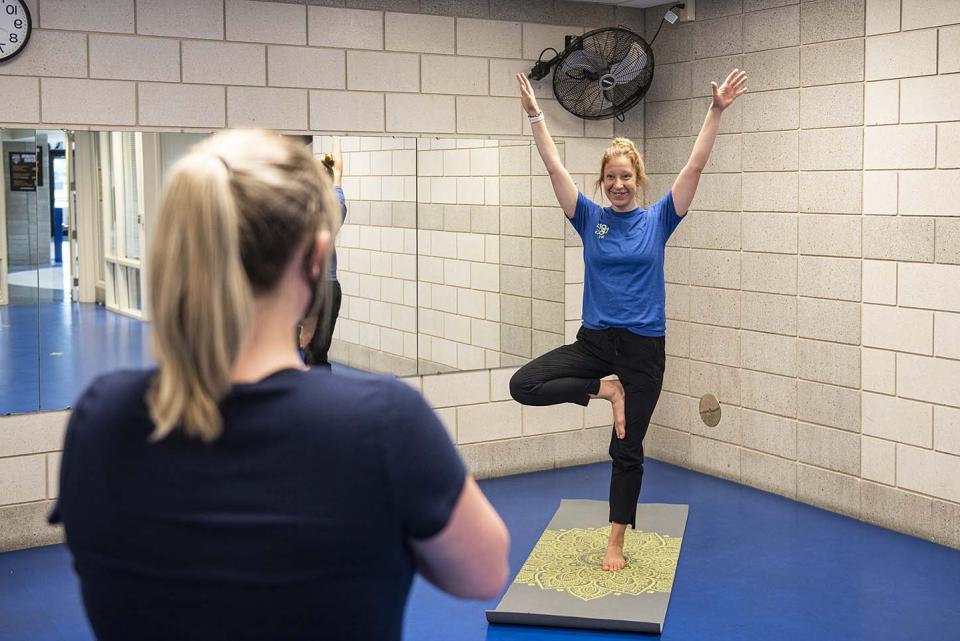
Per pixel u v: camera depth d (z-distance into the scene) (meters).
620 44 5.78
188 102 5.14
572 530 5.07
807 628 3.91
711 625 3.95
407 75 5.69
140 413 0.99
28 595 4.32
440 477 1.00
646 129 6.46
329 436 0.98
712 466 6.14
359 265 5.61
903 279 4.95
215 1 5.16
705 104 6.00
